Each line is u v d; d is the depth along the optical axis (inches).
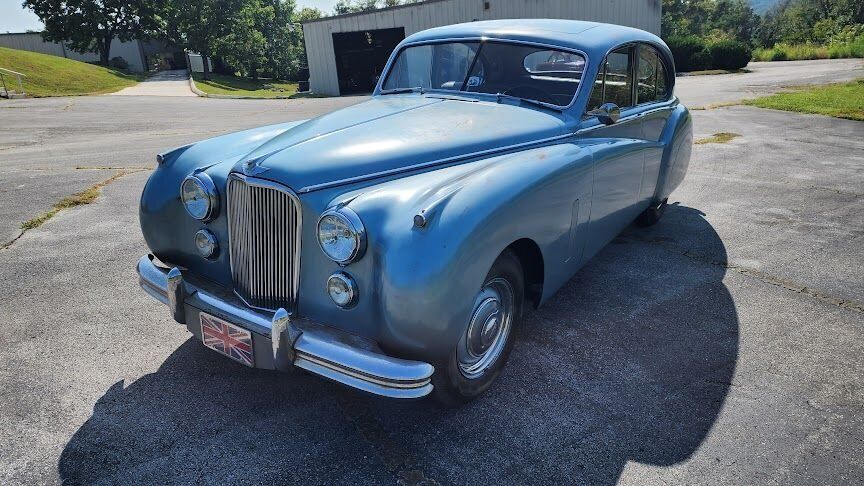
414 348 92.9
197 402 114.1
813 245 198.8
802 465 98.6
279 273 103.9
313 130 126.3
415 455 100.3
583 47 149.4
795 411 112.7
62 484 93.4
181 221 123.9
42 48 2129.7
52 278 171.0
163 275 115.5
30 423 107.5
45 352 131.0
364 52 1145.4
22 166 333.4
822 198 251.9
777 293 163.6
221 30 1943.9
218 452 100.8
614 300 160.1
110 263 182.7
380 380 87.7
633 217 177.9
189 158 128.4
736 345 136.8
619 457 100.1
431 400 110.1
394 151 112.3
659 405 114.3
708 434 106.1
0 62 1068.5
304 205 98.7
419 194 97.3
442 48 164.4
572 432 106.3
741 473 96.7
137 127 527.8
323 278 99.3
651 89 185.8
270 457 99.6
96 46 2047.2
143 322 145.4
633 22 962.7
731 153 341.1
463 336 104.6
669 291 165.8
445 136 121.7
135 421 108.4
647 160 172.4
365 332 96.7
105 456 99.6
